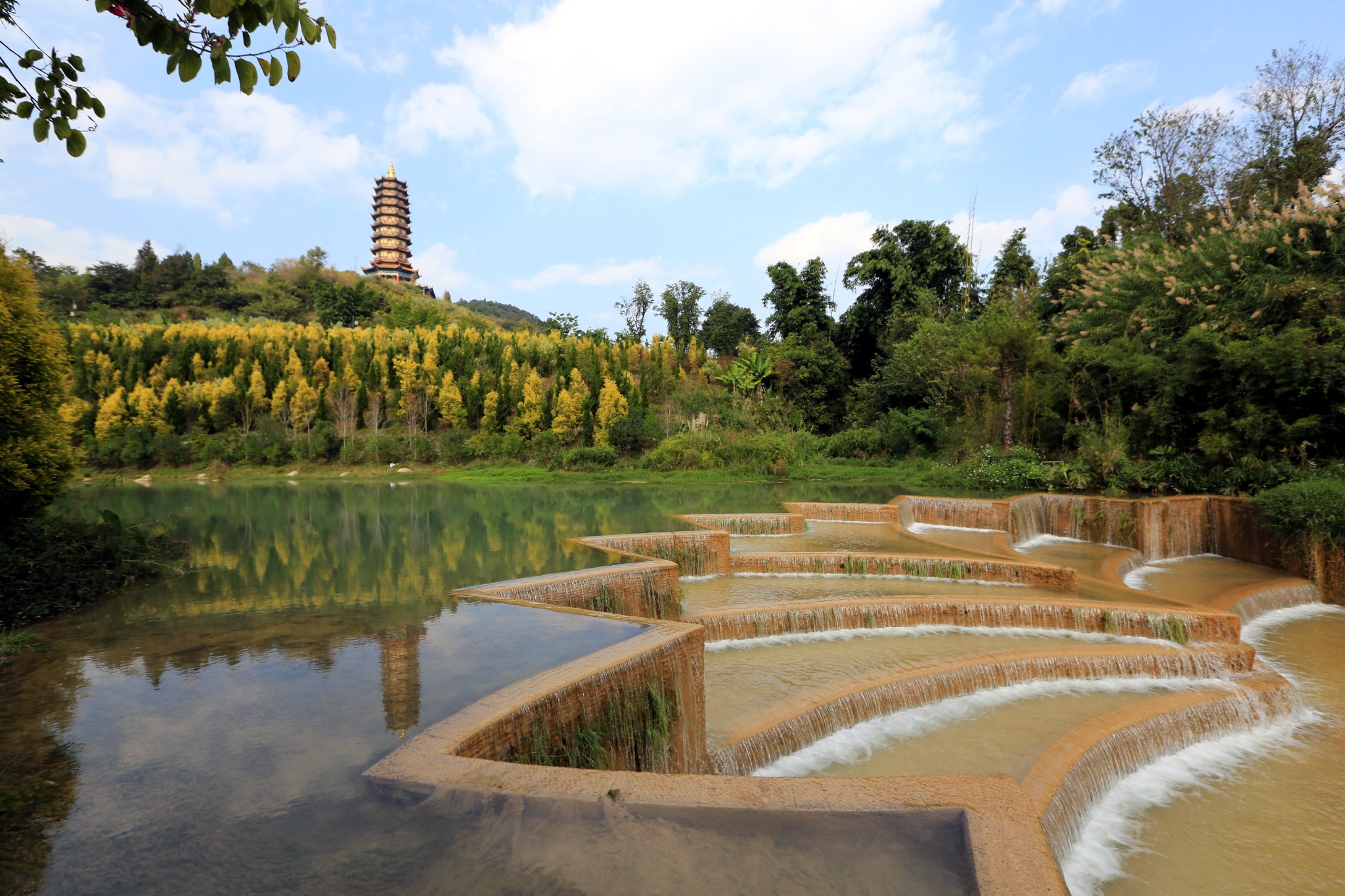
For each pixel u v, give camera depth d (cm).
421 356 4953
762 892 260
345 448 4094
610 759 516
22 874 284
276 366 4700
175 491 3025
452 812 326
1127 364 2002
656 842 296
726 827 305
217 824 321
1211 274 1945
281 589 885
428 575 995
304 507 2248
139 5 271
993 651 950
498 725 427
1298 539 1360
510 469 3738
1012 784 334
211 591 879
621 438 3809
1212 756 734
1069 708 793
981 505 1867
